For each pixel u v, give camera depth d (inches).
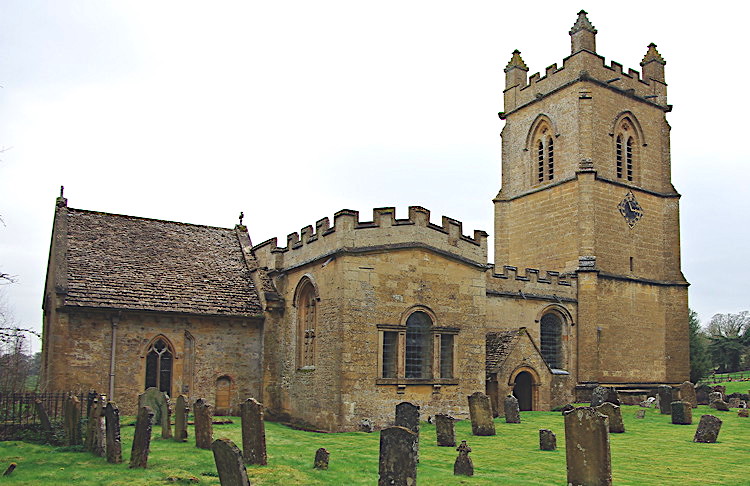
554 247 1841.8
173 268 1364.4
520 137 2022.6
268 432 1072.8
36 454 786.2
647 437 1002.7
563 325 1679.4
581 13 1867.6
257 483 628.4
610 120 1863.9
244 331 1309.1
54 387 1119.6
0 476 658.2
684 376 1860.2
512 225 2004.2
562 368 1659.7
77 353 1146.7
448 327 1206.3
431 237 1205.1
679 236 1934.1
